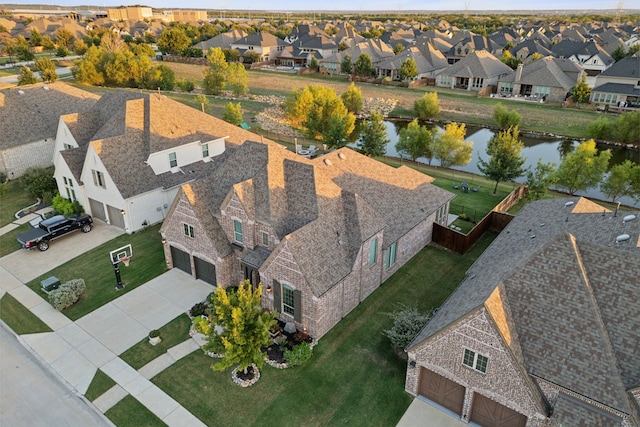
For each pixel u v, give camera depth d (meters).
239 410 21.03
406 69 112.75
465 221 40.78
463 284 24.36
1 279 31.09
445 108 93.94
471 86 109.94
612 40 160.50
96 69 105.50
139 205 37.31
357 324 26.86
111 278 31.17
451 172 56.94
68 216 38.41
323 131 67.75
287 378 22.83
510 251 25.17
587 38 161.62
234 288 29.69
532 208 31.12
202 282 30.86
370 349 24.81
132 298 29.05
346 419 20.59
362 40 165.38
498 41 163.25
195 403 21.44
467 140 76.81
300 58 143.75
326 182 27.64
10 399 21.80
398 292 30.08
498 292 18.80
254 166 29.72
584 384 16.44
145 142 39.59
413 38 180.38
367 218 27.75
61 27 174.00
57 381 22.84
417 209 34.16
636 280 17.77
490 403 19.31
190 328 26.23
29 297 29.23
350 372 23.20
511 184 52.91
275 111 87.69
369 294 29.73
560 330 17.62
